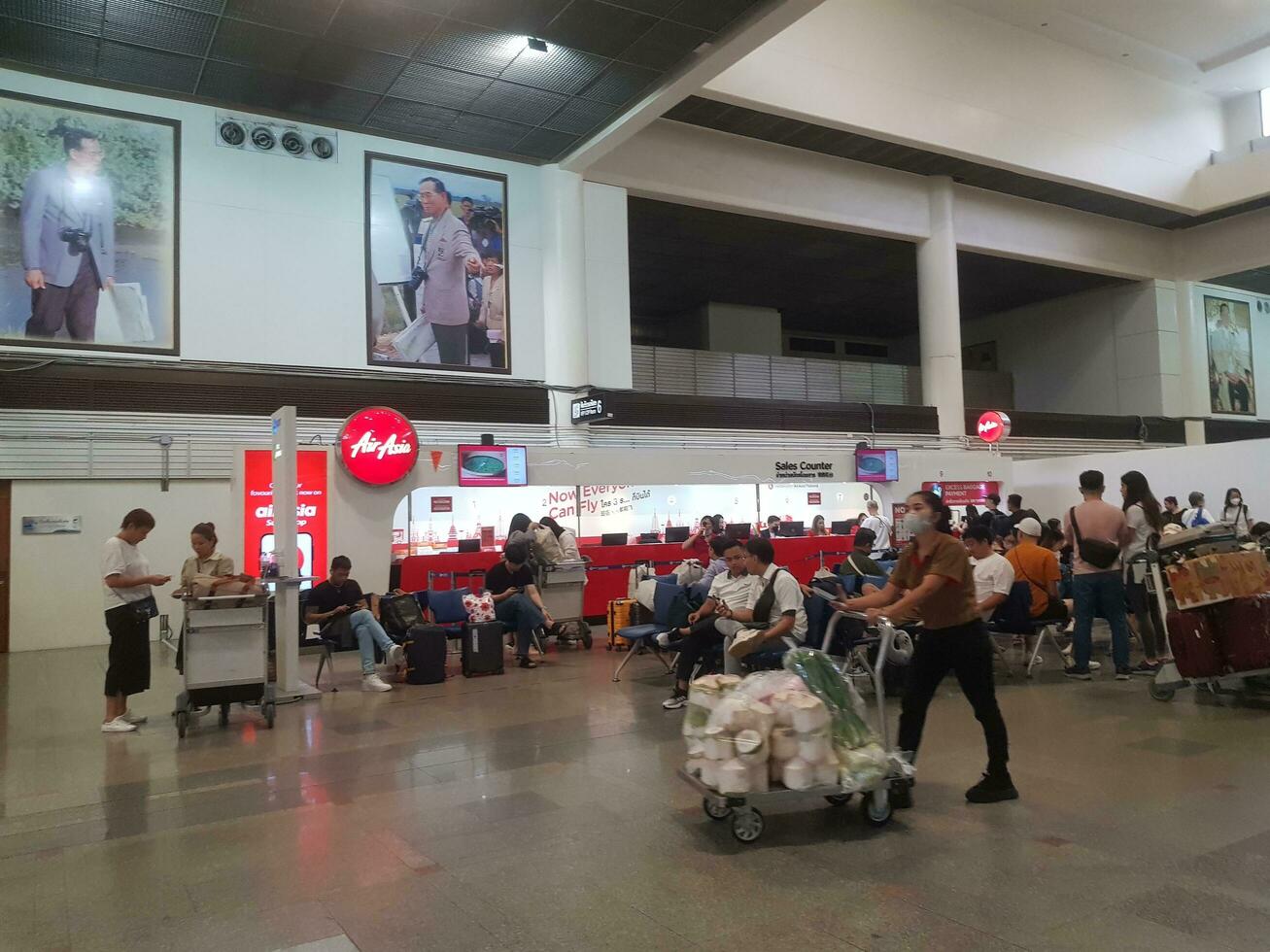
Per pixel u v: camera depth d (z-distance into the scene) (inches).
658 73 470.0
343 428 424.5
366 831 154.5
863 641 255.0
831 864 134.0
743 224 755.4
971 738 209.2
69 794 182.5
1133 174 805.2
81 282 466.3
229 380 496.7
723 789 143.9
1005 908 116.3
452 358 565.9
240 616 242.4
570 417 594.9
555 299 595.8
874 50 648.4
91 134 471.5
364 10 403.5
